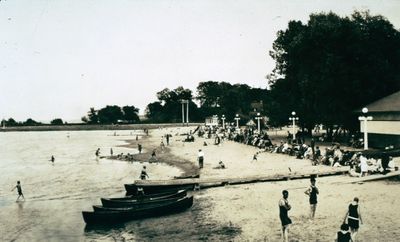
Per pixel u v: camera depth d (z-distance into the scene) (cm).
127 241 2078
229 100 15712
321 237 1786
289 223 1669
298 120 7100
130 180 4262
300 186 3030
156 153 6625
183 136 11338
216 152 5750
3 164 6444
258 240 1847
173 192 2959
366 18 5938
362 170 3084
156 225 2325
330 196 2548
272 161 4347
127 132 18525
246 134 7512
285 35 6931
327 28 5497
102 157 6881
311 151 4394
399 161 3556
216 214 2427
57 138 15325
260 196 2797
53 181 4453
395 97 5100
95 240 2164
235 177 3344
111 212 2436
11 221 2700
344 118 5684
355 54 5569
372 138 5025
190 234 2081
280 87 7119
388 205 2230
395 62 6038
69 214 2855
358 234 1767
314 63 5847
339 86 5553
